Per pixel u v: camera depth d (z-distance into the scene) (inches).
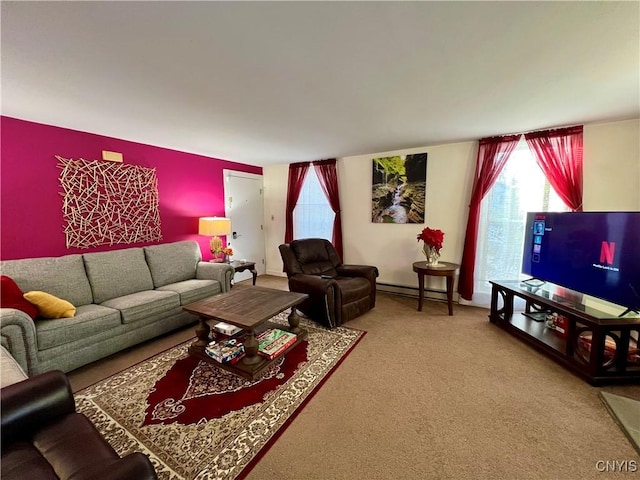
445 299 151.3
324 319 115.6
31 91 79.1
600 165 112.0
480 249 139.9
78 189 117.2
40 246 108.3
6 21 48.6
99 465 35.7
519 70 68.2
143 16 47.9
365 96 83.7
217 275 136.1
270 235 215.2
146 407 68.9
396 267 164.9
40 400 43.4
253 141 137.0
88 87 76.8
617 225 80.8
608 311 84.8
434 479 50.4
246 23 50.3
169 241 153.2
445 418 65.5
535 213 111.0
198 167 166.9
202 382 79.4
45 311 82.3
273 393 74.4
